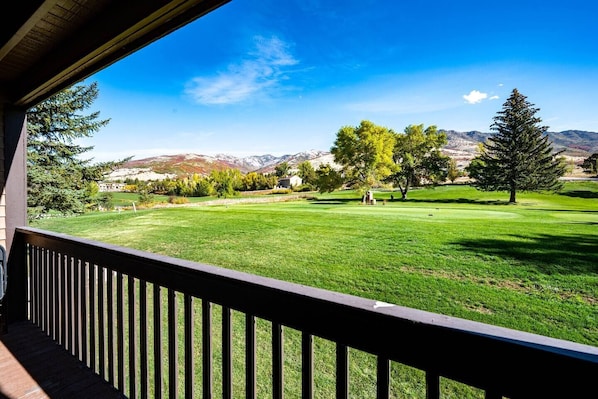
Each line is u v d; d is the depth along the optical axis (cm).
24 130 286
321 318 87
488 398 61
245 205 2609
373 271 749
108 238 1269
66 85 232
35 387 181
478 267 751
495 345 59
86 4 165
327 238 1138
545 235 1070
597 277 661
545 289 604
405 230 1214
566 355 52
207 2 133
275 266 820
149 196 2719
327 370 319
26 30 170
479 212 1723
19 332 254
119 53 179
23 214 284
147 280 153
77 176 966
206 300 124
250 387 108
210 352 124
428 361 68
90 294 197
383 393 76
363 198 2619
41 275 259
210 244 1112
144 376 156
